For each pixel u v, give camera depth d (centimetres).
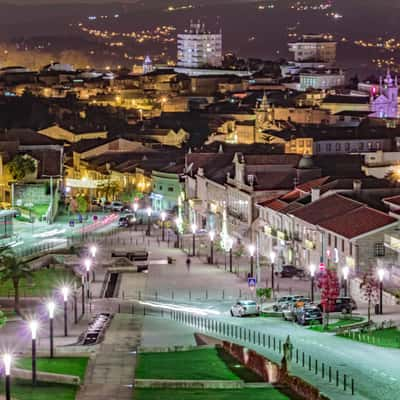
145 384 11231
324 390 10856
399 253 17550
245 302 16012
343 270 17562
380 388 10919
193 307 17088
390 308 16062
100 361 12494
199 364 12212
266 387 11094
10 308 17188
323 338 13788
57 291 18838
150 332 14600
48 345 13725
